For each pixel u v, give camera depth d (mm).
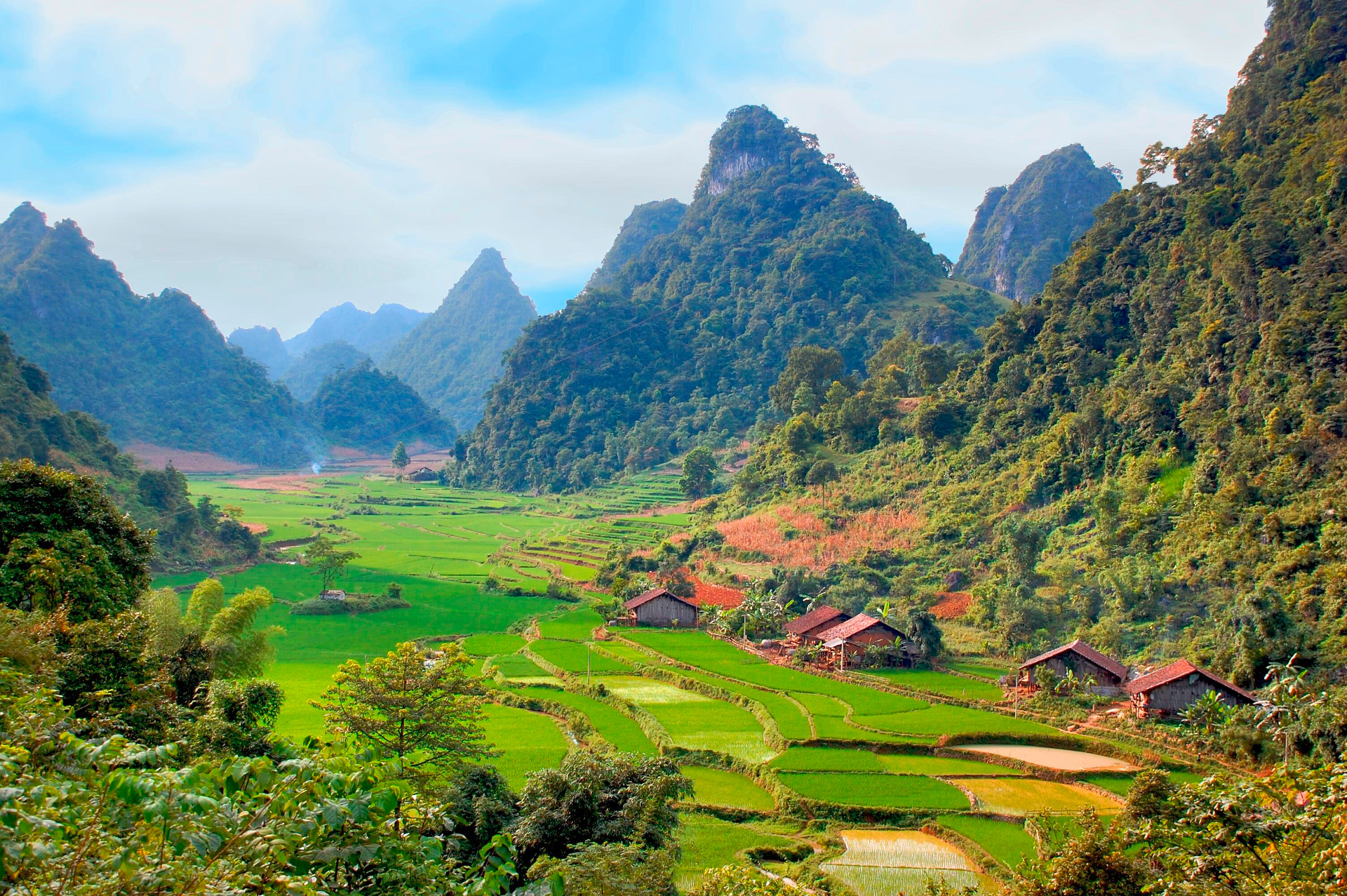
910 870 33000
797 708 54062
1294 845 16016
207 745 27781
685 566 110312
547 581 108000
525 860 26438
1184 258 97250
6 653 21359
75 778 11500
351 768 11523
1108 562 76500
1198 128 115750
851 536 103812
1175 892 16578
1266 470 69625
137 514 112000
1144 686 51156
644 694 58594
